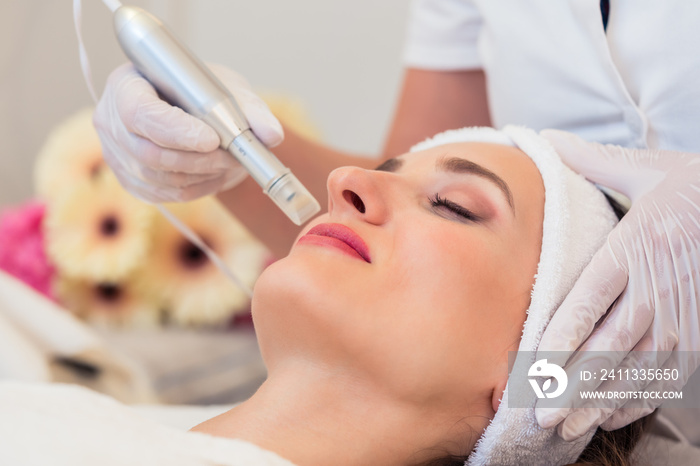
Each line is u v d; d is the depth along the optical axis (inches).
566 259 31.5
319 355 29.6
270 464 25.0
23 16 72.8
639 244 32.0
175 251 61.4
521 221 32.4
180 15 74.4
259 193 45.2
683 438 41.5
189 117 33.1
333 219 32.3
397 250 30.2
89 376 51.8
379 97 74.5
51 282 61.0
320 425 29.3
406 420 29.4
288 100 62.9
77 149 59.5
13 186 75.6
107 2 35.4
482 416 30.2
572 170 35.8
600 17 36.3
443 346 28.9
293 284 29.0
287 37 74.9
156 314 62.5
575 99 39.5
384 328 28.6
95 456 23.3
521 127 37.7
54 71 74.7
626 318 30.6
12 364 45.6
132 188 40.3
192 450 25.5
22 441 24.0
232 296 60.9
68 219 58.4
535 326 30.0
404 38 72.8
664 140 36.6
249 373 59.6
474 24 48.1
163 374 56.5
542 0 39.5
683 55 34.3
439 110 51.3
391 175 33.1
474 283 30.0
